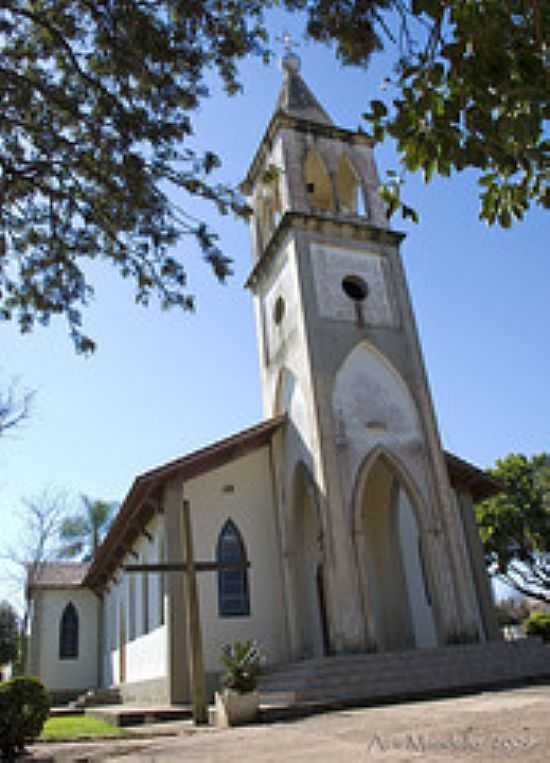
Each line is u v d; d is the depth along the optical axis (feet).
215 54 28.17
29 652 104.68
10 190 30.01
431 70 16.06
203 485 67.62
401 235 77.92
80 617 109.19
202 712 42.93
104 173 28.43
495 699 35.29
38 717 35.22
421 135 16.47
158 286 31.22
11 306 32.37
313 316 68.95
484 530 121.70
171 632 57.06
